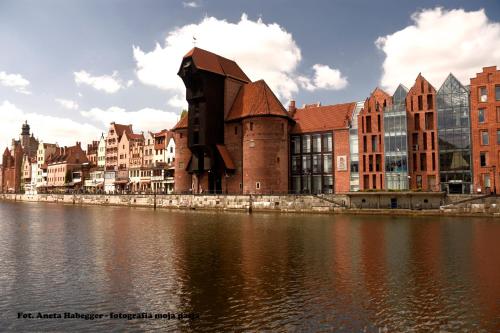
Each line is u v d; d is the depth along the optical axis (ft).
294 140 284.82
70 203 420.77
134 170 428.15
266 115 270.26
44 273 77.00
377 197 219.61
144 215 225.35
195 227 153.69
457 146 227.40
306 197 233.35
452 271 76.64
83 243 113.39
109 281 71.05
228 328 50.37
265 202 245.04
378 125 245.45
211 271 77.77
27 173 652.48
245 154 276.00
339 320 52.44
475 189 219.00
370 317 53.36
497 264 82.17
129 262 86.33
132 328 50.80
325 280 70.90
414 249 100.48
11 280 72.08
